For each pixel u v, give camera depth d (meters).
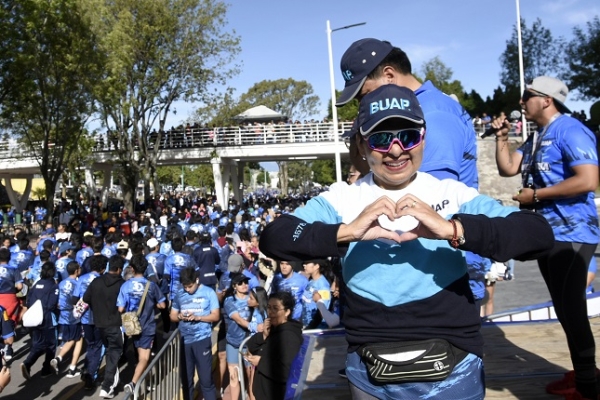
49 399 8.56
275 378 5.07
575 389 2.69
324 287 6.91
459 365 1.77
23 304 11.08
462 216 1.68
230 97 36.16
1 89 21.95
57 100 24.86
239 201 45.41
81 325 9.44
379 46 2.76
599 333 3.58
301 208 1.99
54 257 13.22
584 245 2.71
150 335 8.30
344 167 40.78
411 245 1.79
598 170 2.67
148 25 31.31
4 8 20.77
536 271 12.67
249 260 13.41
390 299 1.78
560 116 2.87
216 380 8.86
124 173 36.00
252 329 7.17
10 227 31.98
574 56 36.53
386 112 1.78
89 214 27.08
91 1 25.05
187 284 7.32
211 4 32.84
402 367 1.75
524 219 1.71
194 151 37.34
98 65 25.34
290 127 36.75
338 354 3.62
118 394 8.61
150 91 33.06
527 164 3.01
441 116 2.58
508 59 40.84
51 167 26.39
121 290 8.33
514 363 3.18
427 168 2.48
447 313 1.77
